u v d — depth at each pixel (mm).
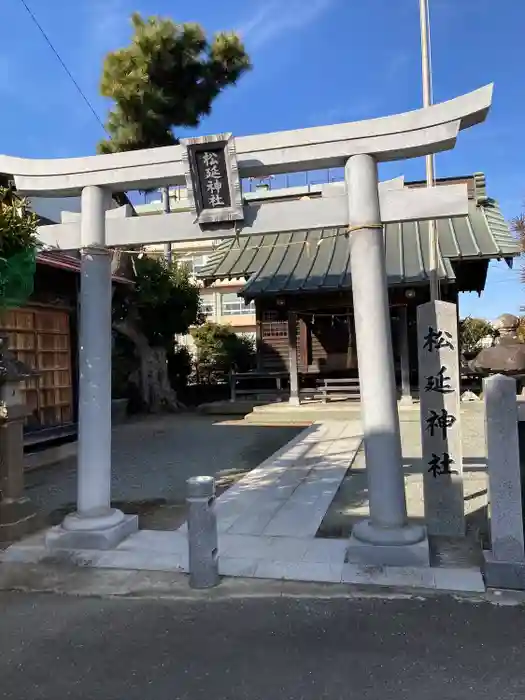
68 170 5543
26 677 3248
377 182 4945
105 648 3553
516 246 13562
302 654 3402
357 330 4914
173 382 19359
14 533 5566
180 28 12797
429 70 7605
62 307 11055
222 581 4496
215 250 18312
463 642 3484
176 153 5297
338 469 8438
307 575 4539
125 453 10453
